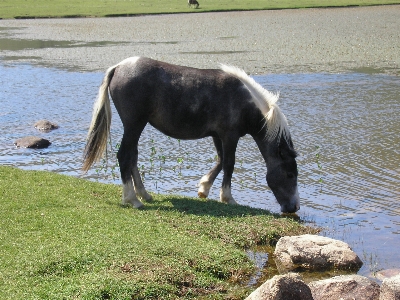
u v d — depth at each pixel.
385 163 12.84
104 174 12.98
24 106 19.27
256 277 7.82
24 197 9.62
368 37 32.72
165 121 10.02
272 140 10.10
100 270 7.12
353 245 8.95
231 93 9.96
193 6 51.88
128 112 9.77
